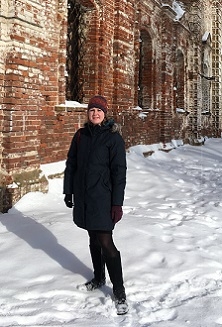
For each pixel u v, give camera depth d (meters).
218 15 21.84
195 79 17.56
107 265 3.44
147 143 12.61
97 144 3.43
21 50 6.00
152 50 13.02
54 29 7.13
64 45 7.39
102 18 9.09
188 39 16.92
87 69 9.05
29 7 6.20
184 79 16.62
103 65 9.24
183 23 15.57
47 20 6.87
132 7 10.55
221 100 23.52
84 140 3.50
